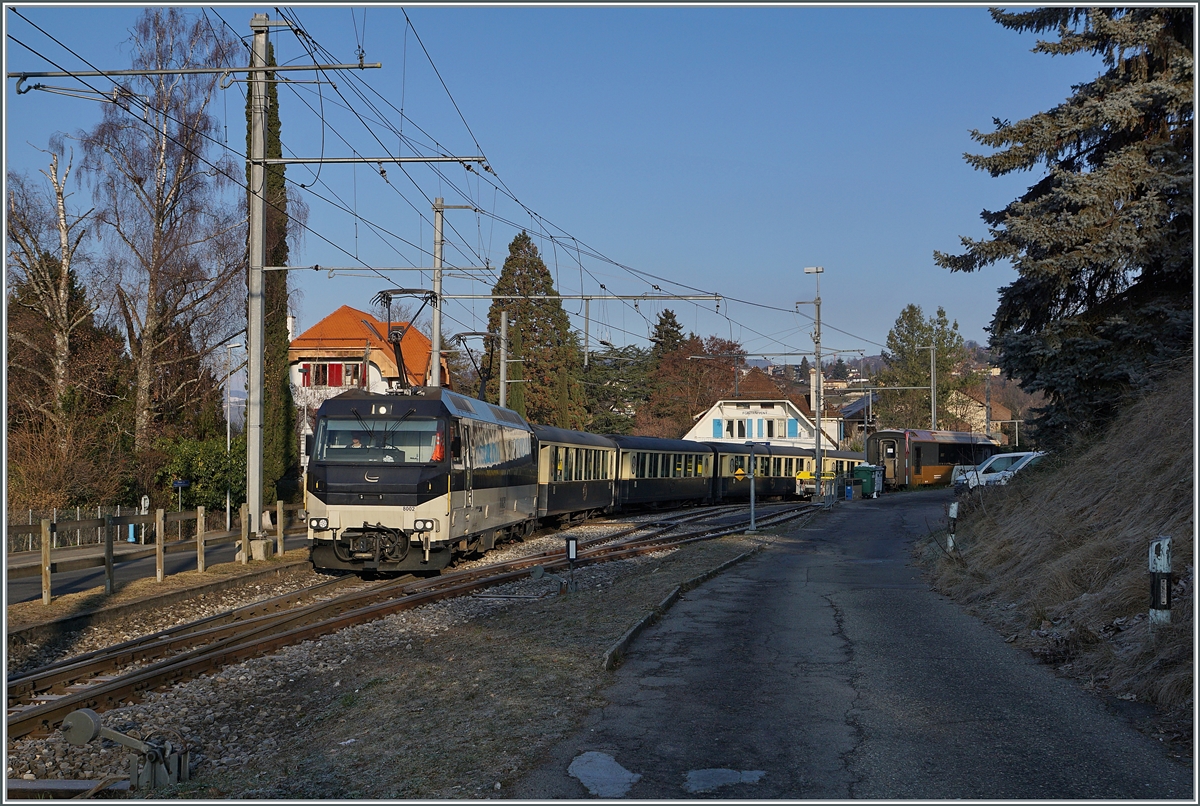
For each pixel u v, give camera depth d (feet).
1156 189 60.08
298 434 144.15
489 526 69.26
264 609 48.85
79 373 106.63
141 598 47.98
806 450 174.70
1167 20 60.85
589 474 104.53
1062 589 37.11
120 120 104.83
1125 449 48.57
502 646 35.55
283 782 21.71
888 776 20.07
